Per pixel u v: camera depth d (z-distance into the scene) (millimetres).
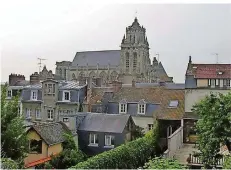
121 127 18812
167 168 8023
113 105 23266
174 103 20109
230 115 11367
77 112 21812
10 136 11859
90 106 23312
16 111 12469
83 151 19062
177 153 15734
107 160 13492
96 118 19766
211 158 11602
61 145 17469
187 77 19422
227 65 19156
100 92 25594
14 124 12156
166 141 18875
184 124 18344
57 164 16172
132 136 19625
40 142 16516
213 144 11578
